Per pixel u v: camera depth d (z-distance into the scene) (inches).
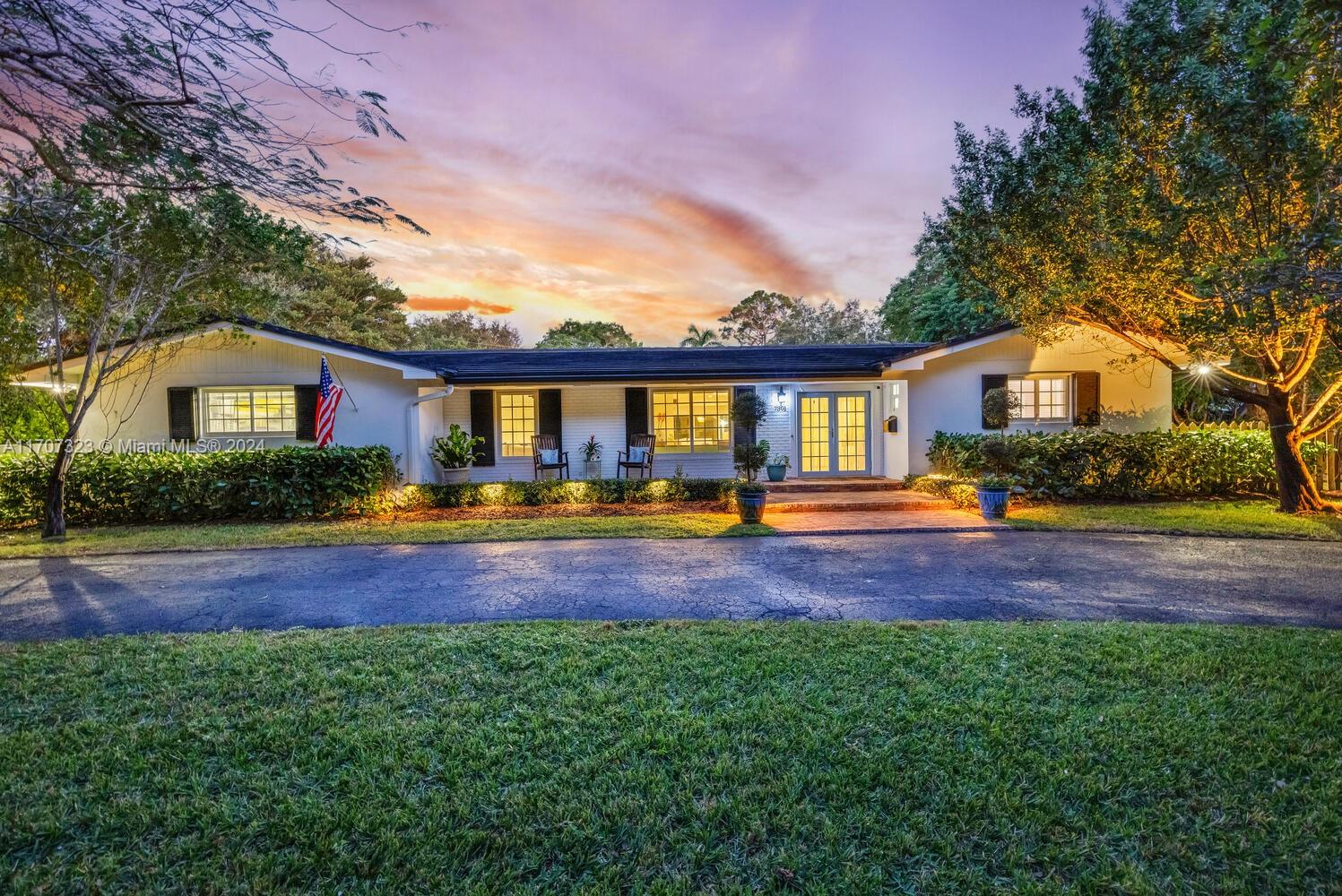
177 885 80.8
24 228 151.6
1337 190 166.4
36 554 299.6
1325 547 295.4
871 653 160.2
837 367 492.7
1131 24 315.9
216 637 176.9
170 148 117.0
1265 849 86.5
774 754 111.3
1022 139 369.1
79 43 104.3
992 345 495.8
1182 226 286.0
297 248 201.9
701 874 83.0
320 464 402.9
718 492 462.9
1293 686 136.6
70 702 134.2
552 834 90.4
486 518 399.5
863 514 395.9
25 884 80.5
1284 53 126.3
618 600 219.8
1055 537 325.1
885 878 81.8
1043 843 88.4
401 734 119.3
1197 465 437.4
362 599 223.0
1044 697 133.4
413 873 83.0
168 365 461.4
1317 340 349.4
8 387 383.9
